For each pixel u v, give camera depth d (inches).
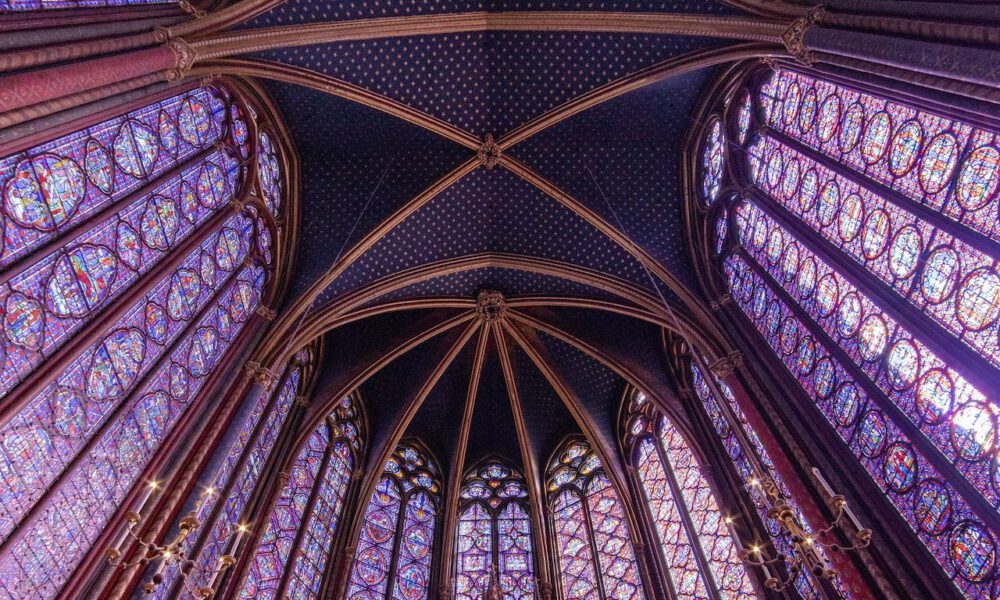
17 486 316.8
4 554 302.5
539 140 681.0
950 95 344.5
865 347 430.0
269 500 576.7
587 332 772.6
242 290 582.2
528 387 839.1
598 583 661.9
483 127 671.1
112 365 399.5
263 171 620.7
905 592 358.9
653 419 749.9
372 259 693.3
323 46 580.7
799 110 531.5
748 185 595.8
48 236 358.0
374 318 773.3
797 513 476.7
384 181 686.5
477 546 737.0
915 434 381.7
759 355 547.2
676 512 647.1
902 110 416.2
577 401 785.6
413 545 721.0
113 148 418.3
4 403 312.7
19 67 327.9
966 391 348.8
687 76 636.1
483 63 631.8
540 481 796.6
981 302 345.1
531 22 584.4
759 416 500.7
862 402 428.5
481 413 860.0
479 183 701.9
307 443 681.6
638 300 690.2
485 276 760.3
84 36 371.9
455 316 773.9
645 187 698.8
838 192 473.1
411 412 773.9
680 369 719.1
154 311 450.0
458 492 772.0
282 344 598.5
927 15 352.5
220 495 510.0
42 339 344.2
